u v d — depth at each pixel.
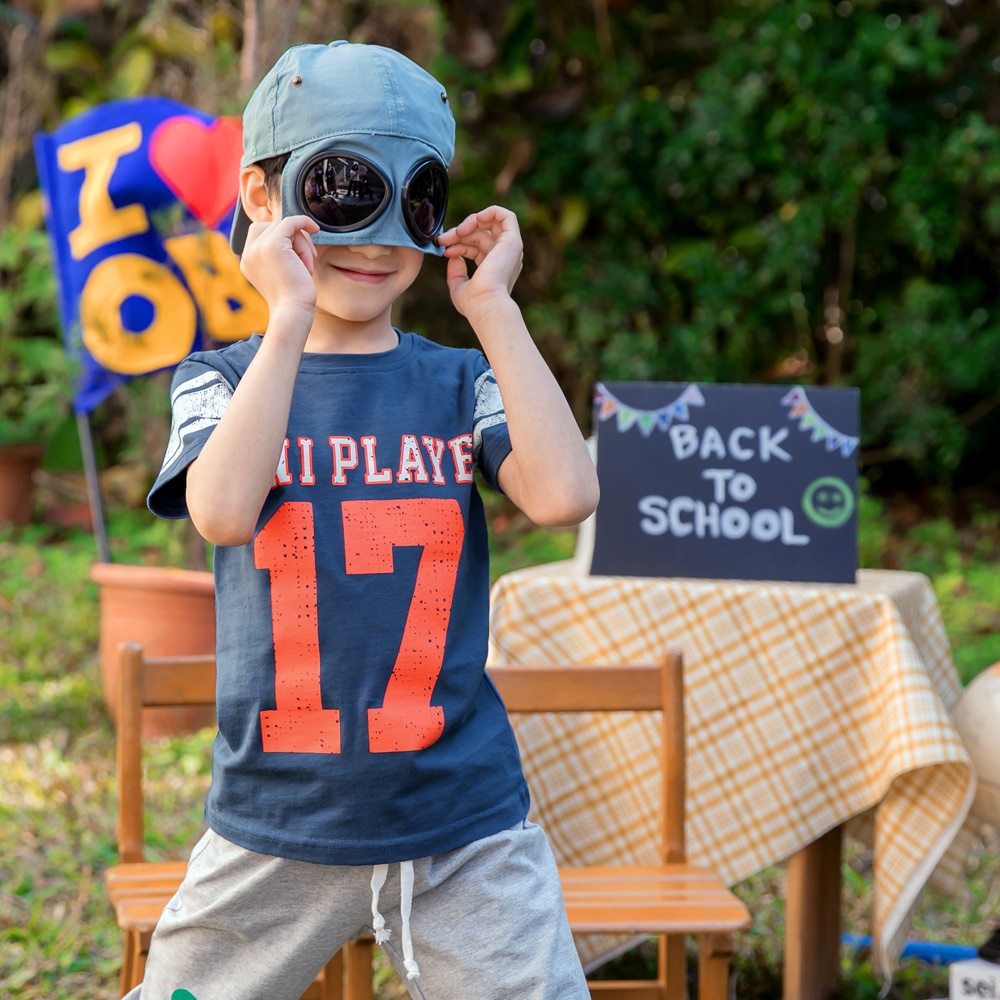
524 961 2.02
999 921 4.07
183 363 2.18
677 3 9.41
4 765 5.15
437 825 2.02
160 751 5.34
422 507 2.05
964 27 9.21
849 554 3.45
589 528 3.56
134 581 5.48
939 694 3.59
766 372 9.88
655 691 3.08
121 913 2.66
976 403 9.91
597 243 9.67
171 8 7.39
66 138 5.73
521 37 9.09
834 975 3.54
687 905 2.77
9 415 9.34
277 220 2.10
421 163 2.06
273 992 2.11
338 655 2.00
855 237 9.54
